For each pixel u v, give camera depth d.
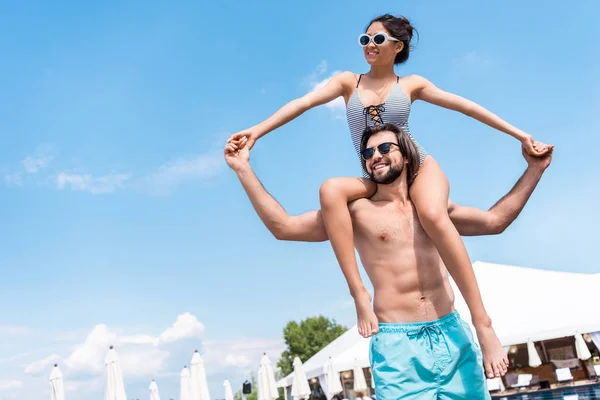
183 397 21.73
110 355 19.38
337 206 3.08
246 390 16.09
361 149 3.25
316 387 27.25
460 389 3.09
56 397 18.58
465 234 3.65
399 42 3.48
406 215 3.16
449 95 3.63
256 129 3.38
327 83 3.58
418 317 3.12
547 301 18.91
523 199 3.61
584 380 20.77
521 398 16.14
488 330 2.97
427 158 3.32
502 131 3.62
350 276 3.04
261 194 3.31
